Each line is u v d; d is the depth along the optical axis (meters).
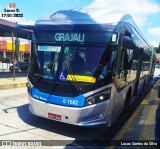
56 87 5.29
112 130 6.29
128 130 6.37
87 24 5.29
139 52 9.05
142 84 12.00
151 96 13.05
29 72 5.97
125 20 5.77
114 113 5.85
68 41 5.41
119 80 5.69
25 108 7.86
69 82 5.15
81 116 5.04
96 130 6.14
